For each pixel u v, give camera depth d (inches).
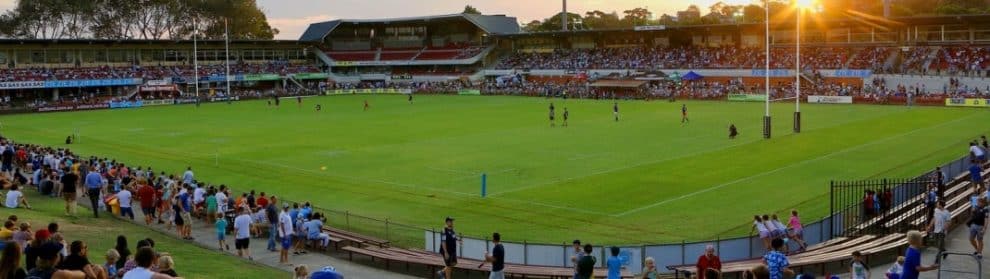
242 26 7278.5
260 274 1037.2
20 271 581.0
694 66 5059.1
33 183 1781.5
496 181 1935.3
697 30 5206.7
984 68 4205.2
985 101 3686.0
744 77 4864.7
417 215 1587.1
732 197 1680.6
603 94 4793.3
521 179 1955.0
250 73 5792.3
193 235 1358.3
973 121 3065.9
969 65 4271.7
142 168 2230.6
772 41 5113.2
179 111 4298.7
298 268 692.7
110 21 6678.2
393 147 2603.3
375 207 1673.2
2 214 1259.8
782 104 4074.8
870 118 3267.7
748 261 1095.6
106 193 1576.0
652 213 1550.2
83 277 562.6
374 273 1125.7
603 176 1968.5
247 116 3907.5
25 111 4227.4
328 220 1536.7
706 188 1785.2
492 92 5270.7
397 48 6574.8
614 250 893.2
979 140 2491.4
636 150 2413.9
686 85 4842.5
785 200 1633.9
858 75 4453.7
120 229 1289.4
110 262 686.5
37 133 3230.8
